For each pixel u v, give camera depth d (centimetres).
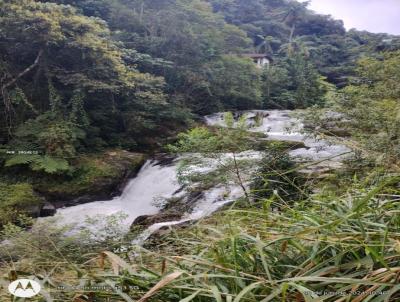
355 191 196
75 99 1102
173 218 604
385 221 138
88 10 1673
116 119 1320
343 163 441
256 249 125
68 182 956
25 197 817
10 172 956
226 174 518
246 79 1797
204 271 122
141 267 123
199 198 652
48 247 331
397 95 603
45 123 1054
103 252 127
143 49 1617
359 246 114
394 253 113
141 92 1284
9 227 468
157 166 1041
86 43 1086
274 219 160
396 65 692
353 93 603
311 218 140
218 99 1758
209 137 627
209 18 1825
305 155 636
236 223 162
